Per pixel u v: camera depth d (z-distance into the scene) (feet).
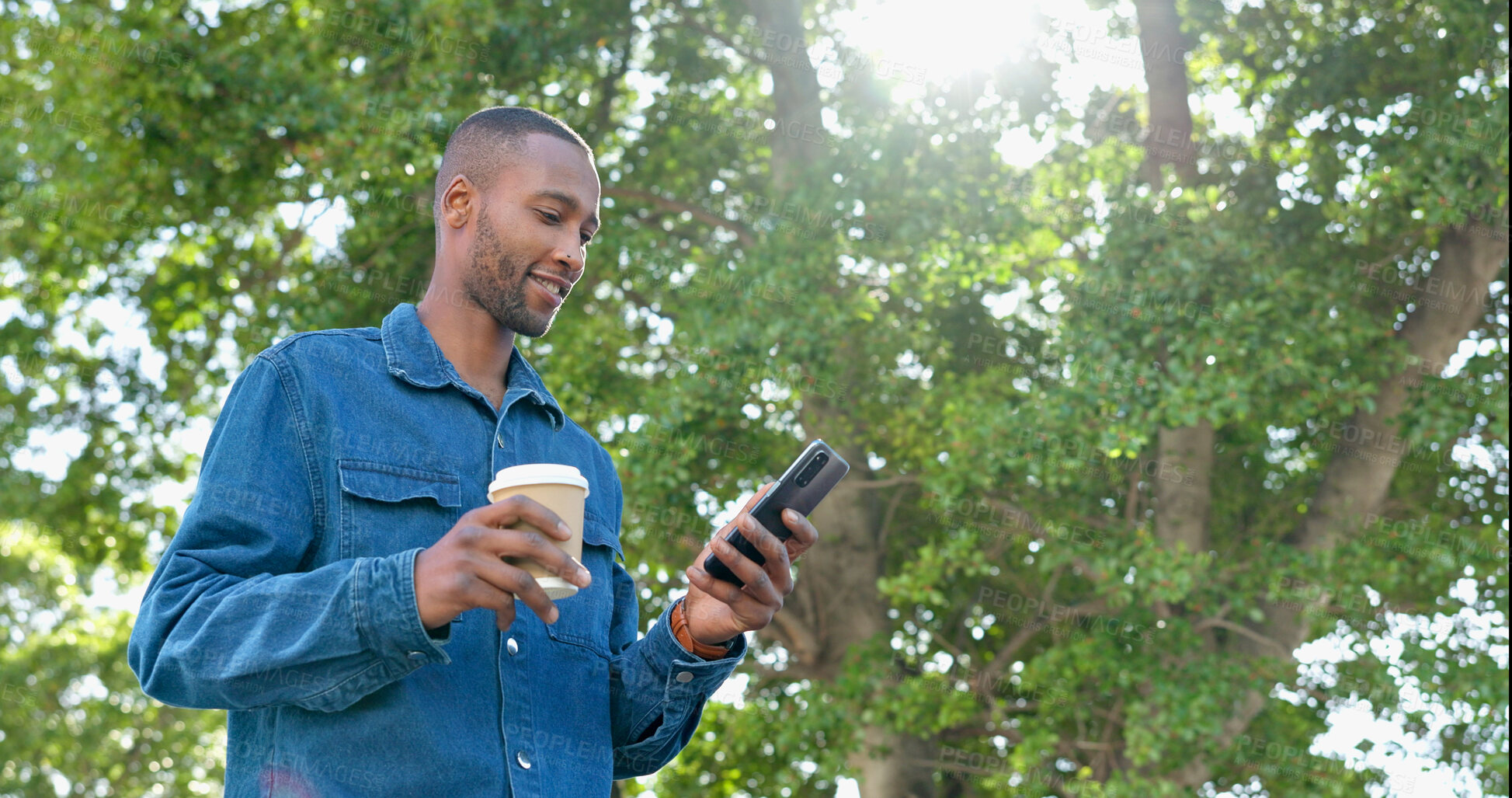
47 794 53.11
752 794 33.55
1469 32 27.35
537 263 5.38
